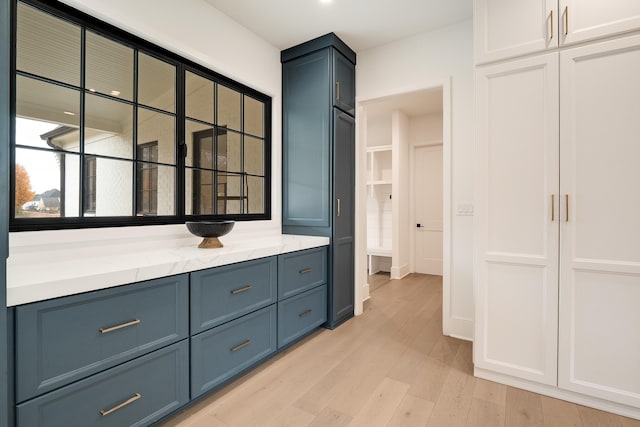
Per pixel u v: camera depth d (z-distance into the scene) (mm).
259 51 2770
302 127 2895
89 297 1230
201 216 2326
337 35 2762
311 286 2553
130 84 1938
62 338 1160
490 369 1928
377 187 5180
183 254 1771
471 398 1765
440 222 4934
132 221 1916
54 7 1597
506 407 1683
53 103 1629
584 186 1665
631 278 1581
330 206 2752
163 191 2109
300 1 2301
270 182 2977
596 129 1634
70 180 1688
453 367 2107
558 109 1715
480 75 1915
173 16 2074
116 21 1777
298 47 2900
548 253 1751
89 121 1761
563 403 1715
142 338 1411
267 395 1794
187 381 1604
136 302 1389
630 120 1568
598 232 1641
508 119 1845
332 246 2756
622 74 1578
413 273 5066
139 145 1982
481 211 1921
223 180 2535
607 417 1599
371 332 2699
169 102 2146
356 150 3109
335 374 2021
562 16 1695
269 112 2975
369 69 3008
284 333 2277
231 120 2609
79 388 1206
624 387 1599
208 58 2307
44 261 1513
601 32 1607
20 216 1511
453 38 2607
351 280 3074
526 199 1806
